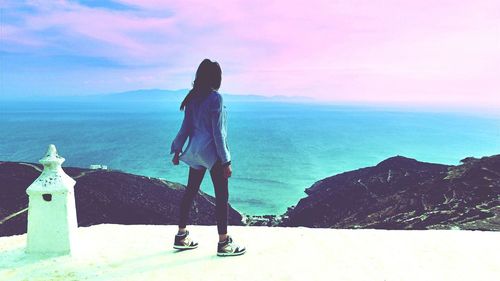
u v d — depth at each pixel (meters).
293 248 5.51
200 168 5.15
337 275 4.59
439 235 6.06
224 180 5.10
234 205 71.44
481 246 5.57
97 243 5.77
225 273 4.64
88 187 35.41
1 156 146.50
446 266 4.87
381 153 174.62
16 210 29.22
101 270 4.76
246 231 6.35
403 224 26.33
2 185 33.16
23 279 4.53
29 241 5.27
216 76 4.99
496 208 20.03
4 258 5.14
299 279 4.47
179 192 40.00
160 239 5.96
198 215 35.66
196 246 5.53
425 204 31.05
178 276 4.56
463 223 17.89
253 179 101.19
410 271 4.71
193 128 5.10
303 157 153.38
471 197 28.89
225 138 4.95
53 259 5.11
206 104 4.90
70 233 5.29
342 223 34.34
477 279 4.51
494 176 31.94
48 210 5.21
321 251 5.39
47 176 5.24
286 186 92.69
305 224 38.94
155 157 143.12
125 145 181.75
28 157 145.00
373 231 6.28
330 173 116.12
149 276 4.57
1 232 25.91
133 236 6.12
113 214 32.41
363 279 4.49
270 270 4.73
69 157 143.38
